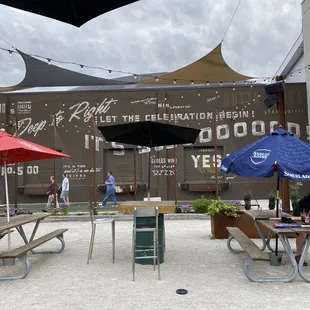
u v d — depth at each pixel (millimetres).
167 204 6512
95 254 7043
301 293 4637
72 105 19562
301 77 20281
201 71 17984
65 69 17781
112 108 19578
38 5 3229
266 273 5559
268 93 7938
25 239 7215
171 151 19219
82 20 3369
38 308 4184
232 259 6508
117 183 18922
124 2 3277
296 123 18906
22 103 19578
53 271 5840
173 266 6035
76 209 14984
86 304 4285
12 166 19141
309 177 4859
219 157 19297
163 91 19562
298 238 6113
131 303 4297
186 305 4211
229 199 18656
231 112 19359
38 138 19422
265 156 5172
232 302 4301
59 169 19281
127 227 10445
